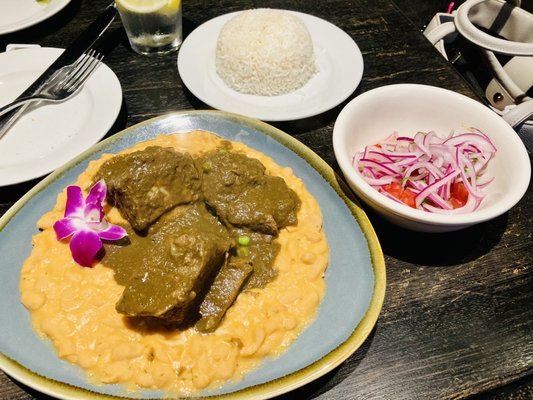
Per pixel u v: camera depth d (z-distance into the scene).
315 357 0.25
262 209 0.29
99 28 0.47
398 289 0.30
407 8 0.68
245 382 0.25
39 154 0.36
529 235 0.34
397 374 0.27
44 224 0.30
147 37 0.45
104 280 0.27
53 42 0.48
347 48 0.46
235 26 0.44
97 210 0.29
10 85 0.42
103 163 0.33
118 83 0.40
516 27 0.49
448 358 0.27
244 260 0.29
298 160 0.35
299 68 0.42
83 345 0.25
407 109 0.36
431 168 0.33
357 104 0.34
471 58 0.57
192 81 0.42
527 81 0.49
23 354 0.25
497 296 0.30
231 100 0.42
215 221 0.30
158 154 0.29
